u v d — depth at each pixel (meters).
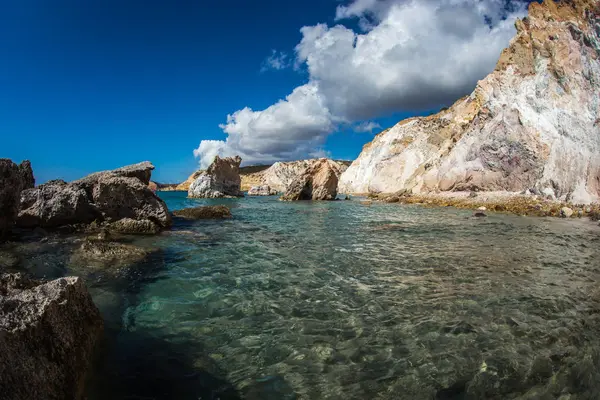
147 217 12.55
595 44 22.61
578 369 3.82
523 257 8.98
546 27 26.64
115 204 12.21
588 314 5.25
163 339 4.41
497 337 4.53
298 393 3.42
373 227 14.84
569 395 3.40
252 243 10.80
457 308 5.48
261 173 119.44
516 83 27.80
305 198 39.56
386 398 3.35
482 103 32.06
